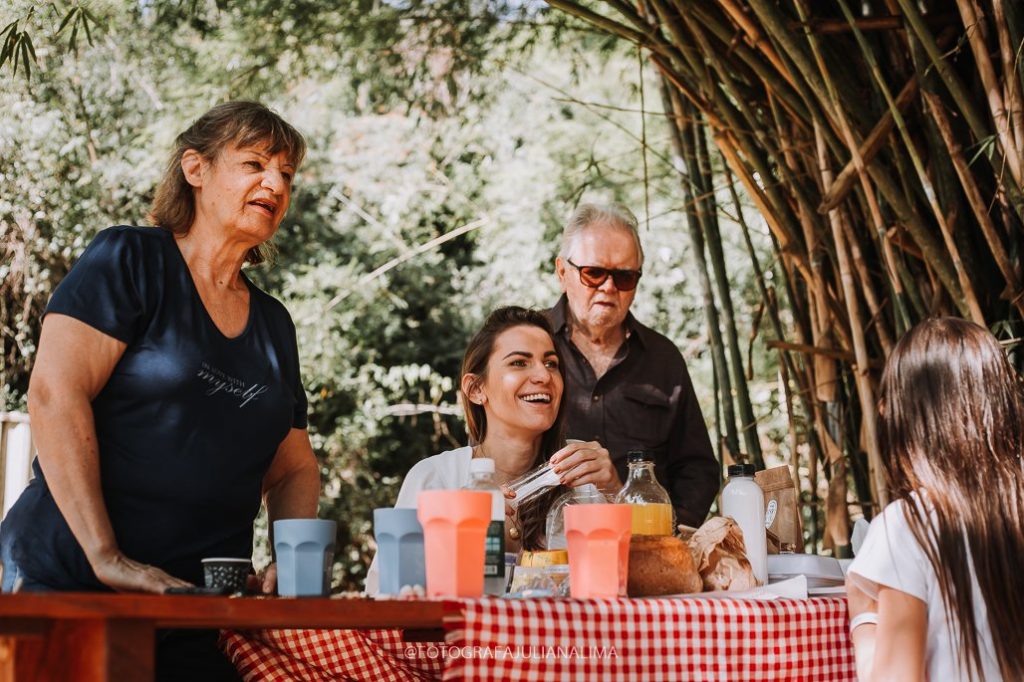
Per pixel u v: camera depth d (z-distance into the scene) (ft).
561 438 7.77
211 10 22.81
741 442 25.20
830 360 10.63
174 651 6.55
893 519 5.73
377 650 6.46
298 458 7.62
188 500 6.54
